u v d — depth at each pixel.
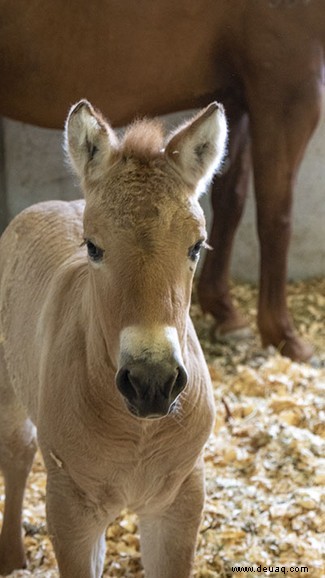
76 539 2.58
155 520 2.69
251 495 3.61
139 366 2.06
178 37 4.65
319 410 4.34
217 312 5.55
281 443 3.95
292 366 4.84
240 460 3.89
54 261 2.91
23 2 4.52
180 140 2.22
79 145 2.30
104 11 4.55
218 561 3.23
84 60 4.65
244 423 4.23
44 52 4.63
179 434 2.44
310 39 4.62
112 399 2.36
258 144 4.82
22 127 6.11
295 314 5.96
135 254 2.11
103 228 2.16
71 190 6.33
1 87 4.79
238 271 6.64
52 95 4.77
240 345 5.43
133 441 2.42
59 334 2.58
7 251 3.24
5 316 3.09
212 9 4.61
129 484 2.51
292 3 4.55
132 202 2.14
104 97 4.78
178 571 2.67
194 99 4.93
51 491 2.57
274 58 4.63
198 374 2.48
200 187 2.31
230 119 5.09
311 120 4.76
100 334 2.32
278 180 4.84
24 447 3.17
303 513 3.49
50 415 2.52
